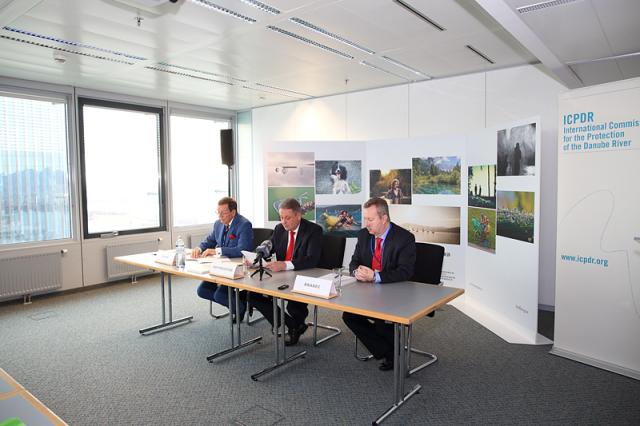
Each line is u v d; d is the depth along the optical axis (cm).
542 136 478
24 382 312
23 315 473
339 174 576
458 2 321
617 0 254
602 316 328
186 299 536
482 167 459
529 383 305
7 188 528
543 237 486
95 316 468
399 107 580
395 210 548
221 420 261
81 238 582
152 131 673
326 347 376
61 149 572
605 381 307
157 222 682
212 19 347
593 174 325
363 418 262
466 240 499
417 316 232
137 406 278
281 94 641
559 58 368
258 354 361
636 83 301
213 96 651
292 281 311
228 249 404
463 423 255
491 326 421
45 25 357
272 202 582
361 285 299
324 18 349
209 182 755
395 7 329
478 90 518
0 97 520
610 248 320
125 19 346
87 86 575
